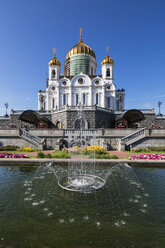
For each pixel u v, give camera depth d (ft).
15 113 109.50
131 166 35.06
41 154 41.52
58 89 127.34
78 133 67.56
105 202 18.33
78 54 148.87
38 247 11.02
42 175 28.71
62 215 15.43
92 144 66.90
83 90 127.24
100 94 127.54
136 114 87.92
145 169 32.96
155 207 17.24
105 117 101.65
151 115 106.22
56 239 11.93
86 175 28.94
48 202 18.19
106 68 141.28
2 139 64.44
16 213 15.76
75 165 35.60
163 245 11.33
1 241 11.63
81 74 127.65
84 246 11.14
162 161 34.91
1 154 39.93
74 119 94.07
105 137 66.44
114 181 25.77
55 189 22.15
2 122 110.11
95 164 35.65
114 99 130.82
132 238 12.09
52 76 142.00
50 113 106.73
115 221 14.46
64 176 28.19
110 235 12.44
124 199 19.19
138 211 16.33
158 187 23.22
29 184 24.11
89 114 94.22
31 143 63.21
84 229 13.20
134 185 24.00
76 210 16.43
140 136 63.77
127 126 95.96
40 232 12.77
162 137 63.21
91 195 20.29
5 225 13.75
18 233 12.62
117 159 38.17
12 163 35.88
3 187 22.84
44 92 155.43
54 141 66.90
